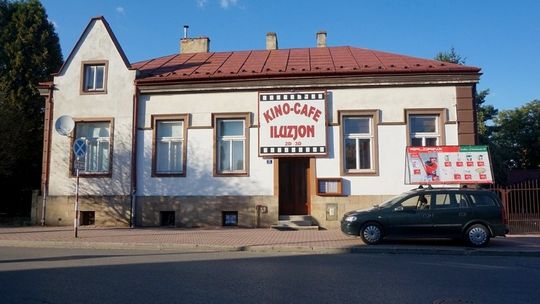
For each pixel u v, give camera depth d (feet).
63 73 65.21
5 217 73.97
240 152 62.13
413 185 58.13
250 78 61.31
